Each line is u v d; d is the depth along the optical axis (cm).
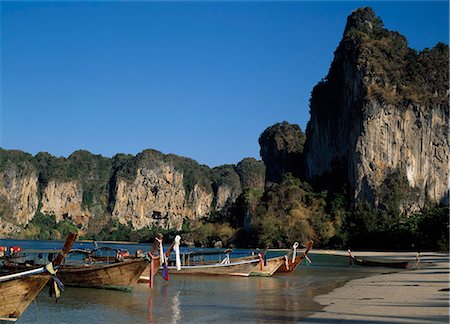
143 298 2581
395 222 11806
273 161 19700
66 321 1969
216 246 13925
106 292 2755
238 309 2214
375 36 15288
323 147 16088
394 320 1798
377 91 13738
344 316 1933
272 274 4078
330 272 4616
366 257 7812
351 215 12662
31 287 1778
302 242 12100
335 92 15788
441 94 14100
